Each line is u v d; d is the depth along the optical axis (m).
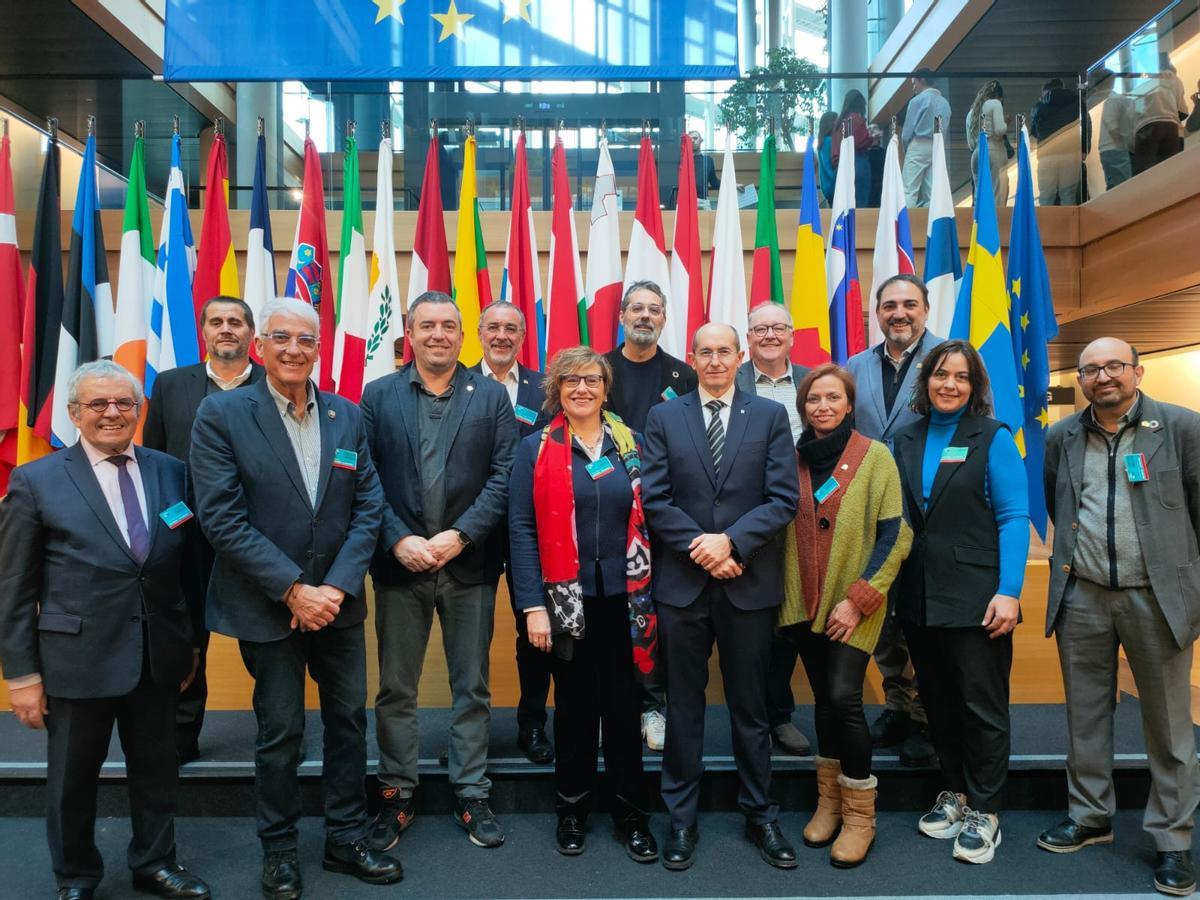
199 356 3.68
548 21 3.89
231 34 3.80
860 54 8.20
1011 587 2.42
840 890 2.25
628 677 2.41
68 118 4.50
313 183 3.93
